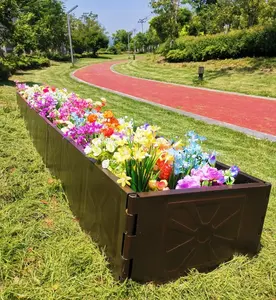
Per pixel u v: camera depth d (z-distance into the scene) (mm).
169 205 1780
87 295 1728
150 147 2162
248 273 1951
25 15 13820
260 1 17688
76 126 2803
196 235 1892
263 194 2039
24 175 3195
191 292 1791
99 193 2045
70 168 2627
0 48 14867
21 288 1745
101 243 2041
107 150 2100
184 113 7312
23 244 2092
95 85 13422
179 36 25875
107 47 56188
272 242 2287
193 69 18578
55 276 1835
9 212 2479
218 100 9945
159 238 1799
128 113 7145
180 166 2115
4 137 4391
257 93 11234
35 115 4012
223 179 2035
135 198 1691
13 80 13664
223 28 22812
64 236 2230
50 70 21219
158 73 19219
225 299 1760
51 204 2701
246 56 18219
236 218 1989
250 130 5777
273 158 4207
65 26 38188
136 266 1786
